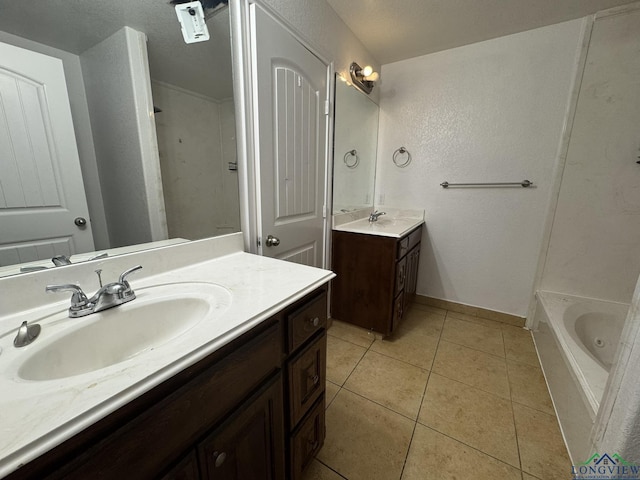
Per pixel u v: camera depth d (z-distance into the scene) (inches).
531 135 76.7
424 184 94.0
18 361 20.4
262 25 46.1
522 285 84.5
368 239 73.9
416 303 102.4
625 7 62.3
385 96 96.2
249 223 50.8
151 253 36.7
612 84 66.1
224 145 45.7
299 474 36.6
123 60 34.0
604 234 72.2
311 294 36.0
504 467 43.3
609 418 25.7
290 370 32.4
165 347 21.2
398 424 50.9
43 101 28.4
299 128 58.7
